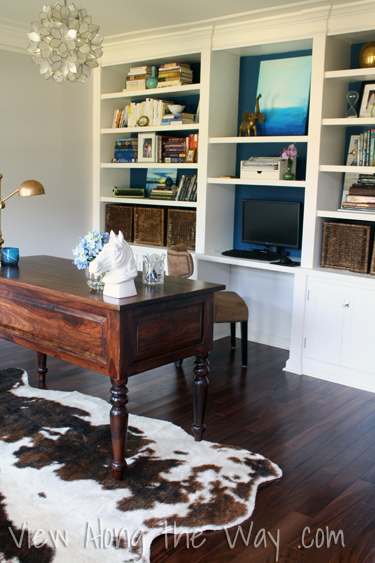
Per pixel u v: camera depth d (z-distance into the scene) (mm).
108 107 5383
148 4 3793
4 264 3297
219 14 3969
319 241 4051
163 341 2574
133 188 5527
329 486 2512
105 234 2674
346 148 4164
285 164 4258
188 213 4855
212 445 2840
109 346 2379
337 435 3029
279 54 4402
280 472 2598
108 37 4770
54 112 5047
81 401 3305
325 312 3871
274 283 4676
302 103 4207
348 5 3553
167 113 4926
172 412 3262
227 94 4582
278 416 3258
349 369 3801
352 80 3928
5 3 3982
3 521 2133
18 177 4855
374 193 3744
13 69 4672
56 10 2461
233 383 3795
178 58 4730
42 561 1914
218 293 4379
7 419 3023
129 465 2594
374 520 2266
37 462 2578
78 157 5332
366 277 3662
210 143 4500
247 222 4594
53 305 2635
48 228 5184
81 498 2305
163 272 2828
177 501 2314
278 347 4695
